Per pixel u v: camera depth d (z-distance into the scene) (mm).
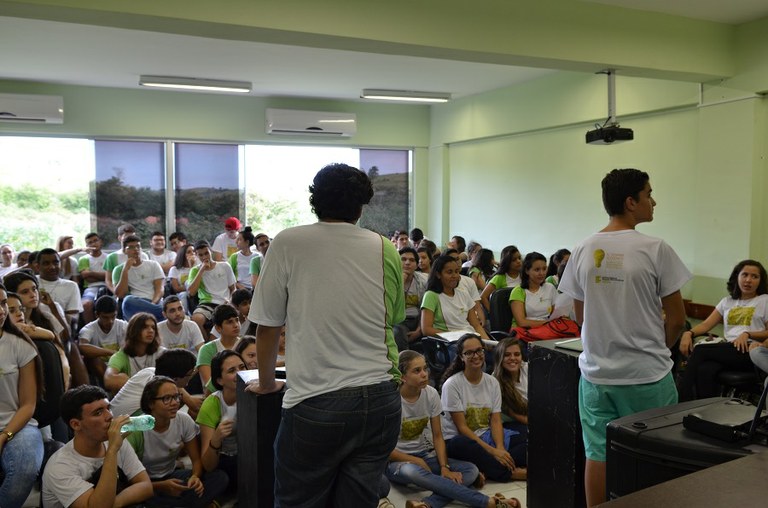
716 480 999
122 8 3059
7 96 7000
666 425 1495
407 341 4691
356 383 1570
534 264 4754
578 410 2414
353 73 6625
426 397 3311
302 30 3414
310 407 1571
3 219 7527
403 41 3650
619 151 5945
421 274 5461
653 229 5625
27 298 3383
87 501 2348
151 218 8055
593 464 2188
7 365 2734
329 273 1615
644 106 5512
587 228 6383
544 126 6746
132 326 3842
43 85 7301
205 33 3461
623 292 2084
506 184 7613
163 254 7422
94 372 4371
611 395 2121
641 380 2088
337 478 1656
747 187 4602
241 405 2430
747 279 4109
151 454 2906
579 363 2266
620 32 4250
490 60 4105
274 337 1780
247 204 8492
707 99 4863
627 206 2170
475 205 8250
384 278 1675
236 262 7418
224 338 3896
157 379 2877
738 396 3857
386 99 7820
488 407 3471
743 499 933
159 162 8023
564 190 6672
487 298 5465
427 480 3051
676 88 5207
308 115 8234
